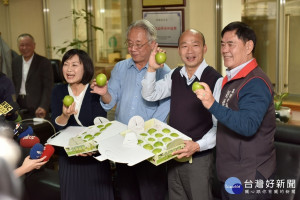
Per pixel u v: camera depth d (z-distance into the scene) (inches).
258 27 195.6
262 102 65.4
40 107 164.6
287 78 191.8
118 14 235.9
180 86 84.3
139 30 90.7
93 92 85.7
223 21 191.9
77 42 235.3
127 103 95.1
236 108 69.2
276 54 190.9
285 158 91.1
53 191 107.7
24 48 164.6
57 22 260.8
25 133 81.1
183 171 84.7
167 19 205.3
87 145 80.2
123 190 97.0
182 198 88.2
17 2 254.8
